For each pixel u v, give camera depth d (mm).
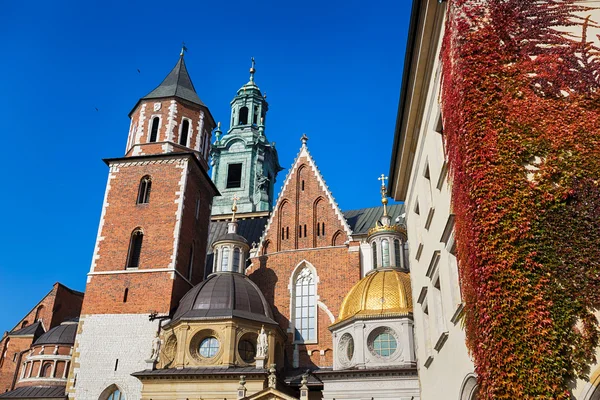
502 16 16578
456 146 15789
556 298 12734
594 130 14742
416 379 34656
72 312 60562
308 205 49094
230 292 40000
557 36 16266
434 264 19531
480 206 14102
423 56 20703
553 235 13461
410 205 27641
